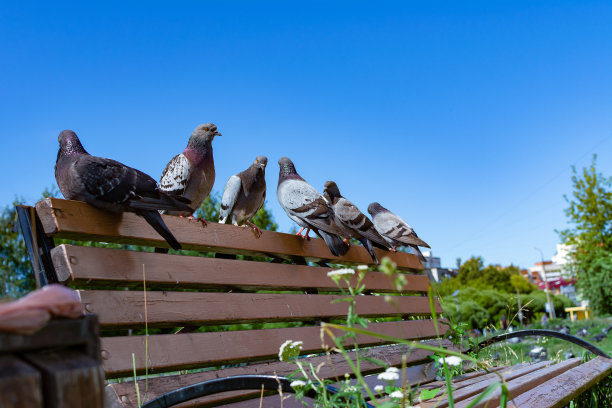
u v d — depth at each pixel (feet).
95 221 6.68
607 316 73.36
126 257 6.72
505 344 13.55
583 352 12.60
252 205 12.93
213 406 6.88
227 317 7.61
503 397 4.30
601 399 11.07
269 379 5.22
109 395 5.82
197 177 12.04
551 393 7.67
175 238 7.52
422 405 6.64
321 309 9.61
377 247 13.96
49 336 2.41
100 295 6.13
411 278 13.64
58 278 6.06
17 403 2.10
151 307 6.66
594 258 74.69
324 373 8.54
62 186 7.00
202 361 6.89
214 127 12.40
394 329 11.29
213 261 7.94
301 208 12.17
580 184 75.31
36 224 6.24
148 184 7.23
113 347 5.98
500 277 160.76
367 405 5.16
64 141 7.64
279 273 9.21
